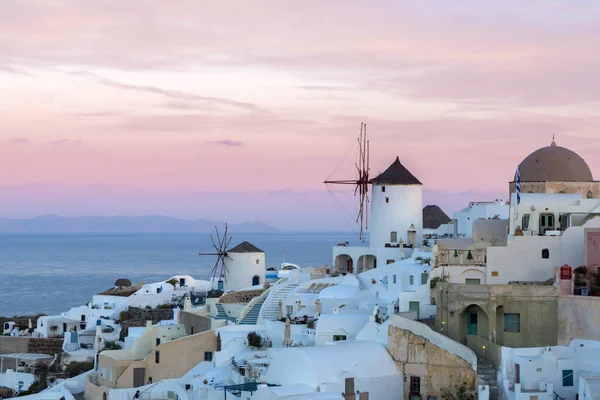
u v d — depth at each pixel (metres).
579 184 93.44
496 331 73.56
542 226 85.50
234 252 127.00
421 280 87.75
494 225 92.00
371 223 113.69
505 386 67.12
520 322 73.31
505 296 73.62
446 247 92.81
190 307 110.69
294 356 70.62
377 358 72.75
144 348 97.56
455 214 112.94
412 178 112.25
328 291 97.56
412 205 111.44
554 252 79.56
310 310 95.69
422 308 81.19
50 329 123.12
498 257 80.62
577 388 67.25
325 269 114.56
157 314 119.69
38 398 91.69
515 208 86.00
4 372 111.12
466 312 75.56
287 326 84.69
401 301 81.69
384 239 111.81
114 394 87.62
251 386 72.00
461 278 81.62
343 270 115.00
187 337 92.12
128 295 135.62
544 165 94.31
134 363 91.50
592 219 79.56
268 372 73.19
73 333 115.38
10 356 111.81
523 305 73.25
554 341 72.62
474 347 74.88
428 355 72.00
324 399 63.75
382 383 71.56
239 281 126.50
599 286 73.81
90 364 105.44
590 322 70.69
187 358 91.88
